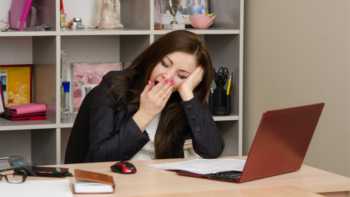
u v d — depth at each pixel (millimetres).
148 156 2264
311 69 3031
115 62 3590
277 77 3307
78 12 3541
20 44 3484
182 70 2203
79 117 2314
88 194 1583
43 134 3365
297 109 1846
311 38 3021
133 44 3469
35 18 3332
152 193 1606
